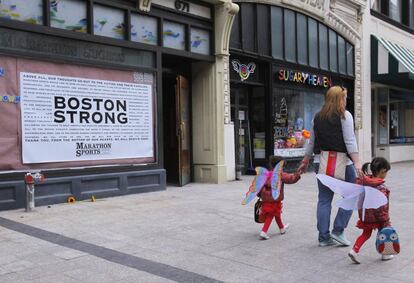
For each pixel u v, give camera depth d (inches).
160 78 421.4
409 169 690.8
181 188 439.8
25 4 330.3
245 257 215.3
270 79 559.5
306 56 621.9
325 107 230.8
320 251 225.8
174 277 186.2
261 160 569.9
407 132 900.0
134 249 226.5
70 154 355.9
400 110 876.0
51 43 343.6
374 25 763.4
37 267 196.9
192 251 224.5
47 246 229.1
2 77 318.3
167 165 497.7
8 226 269.3
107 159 381.1
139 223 283.1
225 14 472.4
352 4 700.7
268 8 560.4
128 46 394.0
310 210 333.1
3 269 193.9
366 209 204.2
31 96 332.8
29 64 331.9
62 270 193.3
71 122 356.2
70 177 351.6
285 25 585.3
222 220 295.1
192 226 277.4
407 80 739.4
